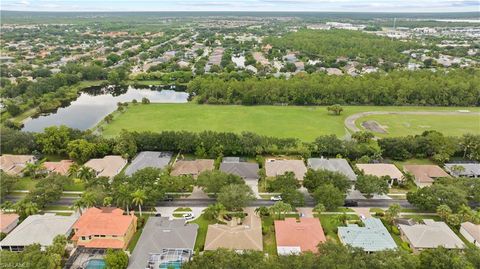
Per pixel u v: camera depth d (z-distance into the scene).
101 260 88.31
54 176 120.50
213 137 151.75
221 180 116.56
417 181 130.38
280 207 103.62
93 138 153.38
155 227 97.75
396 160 150.00
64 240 91.06
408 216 110.00
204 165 135.88
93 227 94.00
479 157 146.50
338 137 170.50
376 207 115.44
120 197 105.69
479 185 115.56
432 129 183.12
